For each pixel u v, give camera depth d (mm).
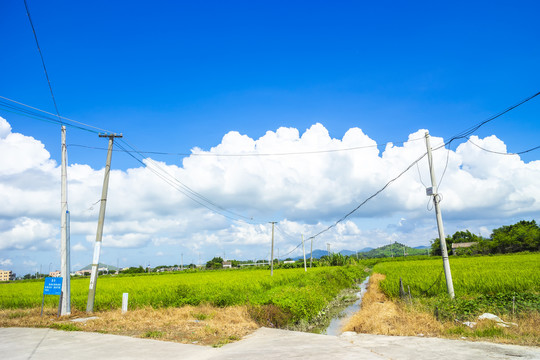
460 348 8492
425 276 28188
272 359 8086
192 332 12523
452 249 107812
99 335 12188
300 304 18031
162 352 9477
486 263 40812
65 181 17938
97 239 18594
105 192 19141
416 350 8516
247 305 17828
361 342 9984
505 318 11516
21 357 8969
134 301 20312
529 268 29672
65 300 16984
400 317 13406
